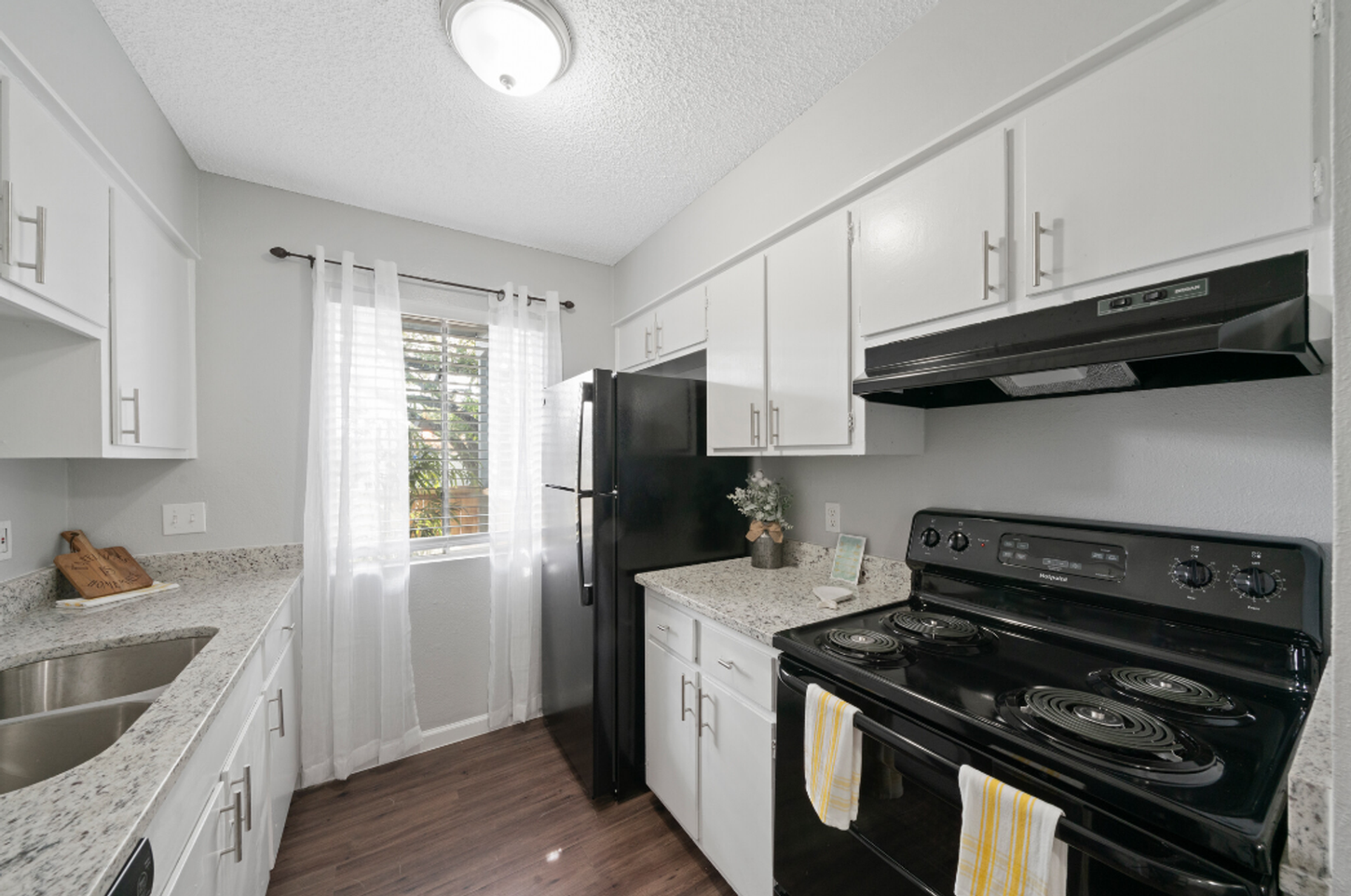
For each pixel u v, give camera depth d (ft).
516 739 7.89
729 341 6.41
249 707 4.09
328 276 7.08
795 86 5.20
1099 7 3.31
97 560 5.39
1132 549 3.68
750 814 4.54
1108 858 2.21
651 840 5.74
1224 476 3.48
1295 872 1.68
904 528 5.54
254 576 6.42
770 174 6.01
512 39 4.30
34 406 4.09
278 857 5.46
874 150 4.81
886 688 3.25
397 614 7.25
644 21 4.35
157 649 4.37
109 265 4.37
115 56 4.36
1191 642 3.35
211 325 6.39
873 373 4.50
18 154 3.23
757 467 7.41
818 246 5.23
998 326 3.68
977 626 4.26
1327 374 3.11
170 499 6.13
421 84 5.05
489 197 7.21
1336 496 1.53
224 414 6.45
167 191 5.48
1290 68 2.54
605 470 6.31
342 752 6.77
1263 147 2.62
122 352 4.55
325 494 6.70
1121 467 3.97
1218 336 2.55
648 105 5.42
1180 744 2.43
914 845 3.09
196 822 2.86
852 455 5.98
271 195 6.82
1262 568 3.14
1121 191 3.14
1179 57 2.91
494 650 8.06
